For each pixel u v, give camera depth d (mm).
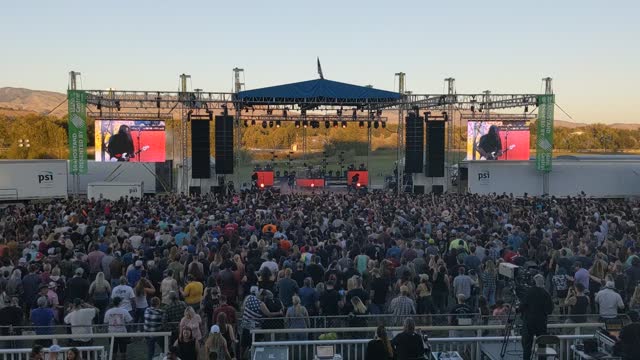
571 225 21078
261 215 21922
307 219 20953
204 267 14258
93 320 11914
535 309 9234
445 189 41438
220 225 19750
